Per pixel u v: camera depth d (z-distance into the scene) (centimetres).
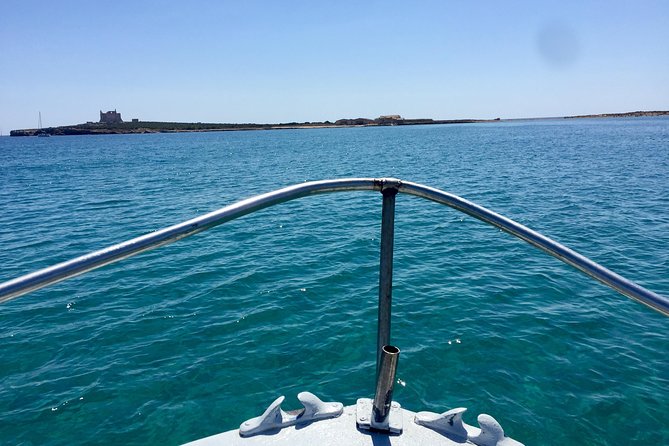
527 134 10319
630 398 621
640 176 2855
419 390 651
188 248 1398
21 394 650
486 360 719
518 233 201
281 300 965
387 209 211
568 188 2481
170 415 608
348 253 1322
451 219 1769
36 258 1364
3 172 4062
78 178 3506
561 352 739
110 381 679
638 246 1344
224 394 650
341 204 2205
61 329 849
